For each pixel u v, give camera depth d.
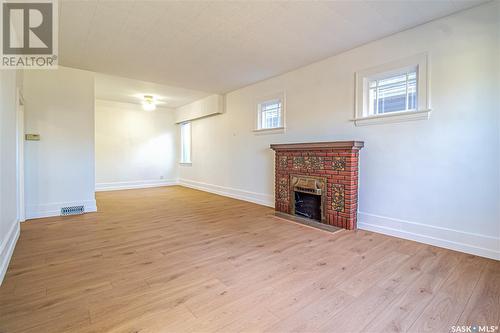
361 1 2.42
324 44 3.37
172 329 1.47
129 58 3.86
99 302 1.73
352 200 3.34
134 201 5.53
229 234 3.23
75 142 4.35
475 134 2.53
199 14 2.65
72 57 3.81
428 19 2.74
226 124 6.15
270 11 2.60
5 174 2.27
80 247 2.77
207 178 6.97
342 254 2.57
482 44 2.47
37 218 4.01
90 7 2.51
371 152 3.35
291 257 2.51
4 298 1.77
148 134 7.90
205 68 4.30
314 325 1.51
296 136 4.38
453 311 1.64
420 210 2.92
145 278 2.08
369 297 1.80
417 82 2.91
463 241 2.61
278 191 4.43
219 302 1.75
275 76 4.73
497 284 1.96
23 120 3.86
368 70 3.34
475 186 2.54
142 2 2.44
